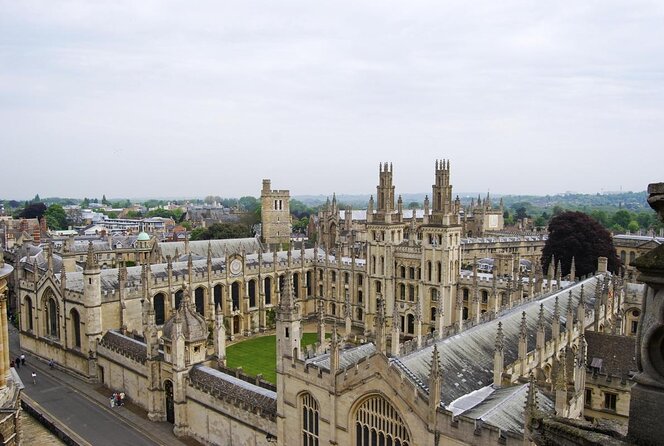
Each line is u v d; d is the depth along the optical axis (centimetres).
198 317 8419
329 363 6316
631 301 10694
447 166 12294
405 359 5734
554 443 1602
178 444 7881
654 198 1395
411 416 5022
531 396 4200
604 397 7106
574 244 16112
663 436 1350
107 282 11769
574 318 8581
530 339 7425
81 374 10706
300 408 6272
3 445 4716
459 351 6347
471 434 4572
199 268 13362
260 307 14562
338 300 15288
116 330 11075
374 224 13612
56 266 12362
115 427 8456
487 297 12425
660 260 1339
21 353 12325
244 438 7169
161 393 8669
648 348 1399
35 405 9312
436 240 12500
